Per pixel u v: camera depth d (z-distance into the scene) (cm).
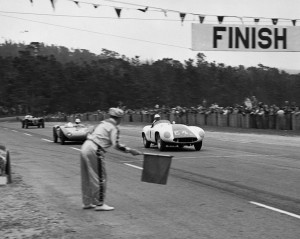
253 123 3616
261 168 1368
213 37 1473
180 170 1334
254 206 841
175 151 1923
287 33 1493
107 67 12581
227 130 3547
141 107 9538
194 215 773
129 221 733
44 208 827
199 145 1956
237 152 1880
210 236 643
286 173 1259
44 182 1134
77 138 2381
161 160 808
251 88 10125
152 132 2022
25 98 10512
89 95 10144
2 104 11088
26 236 646
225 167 1396
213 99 9488
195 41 1472
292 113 3219
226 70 10375
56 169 1395
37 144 2430
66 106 10238
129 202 885
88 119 7175
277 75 10588
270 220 735
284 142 2423
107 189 1031
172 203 873
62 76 10569
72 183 1120
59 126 2502
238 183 1098
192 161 1557
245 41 1484
